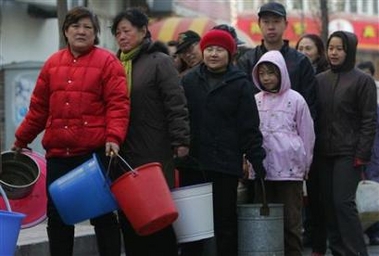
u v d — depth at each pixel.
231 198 12.20
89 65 10.89
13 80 25.88
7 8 28.45
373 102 13.19
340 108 13.23
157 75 11.45
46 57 30.22
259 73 12.84
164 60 11.48
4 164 12.98
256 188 12.84
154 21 32.75
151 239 11.53
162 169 11.50
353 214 13.16
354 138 13.21
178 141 11.43
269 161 12.66
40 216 13.31
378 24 66.00
